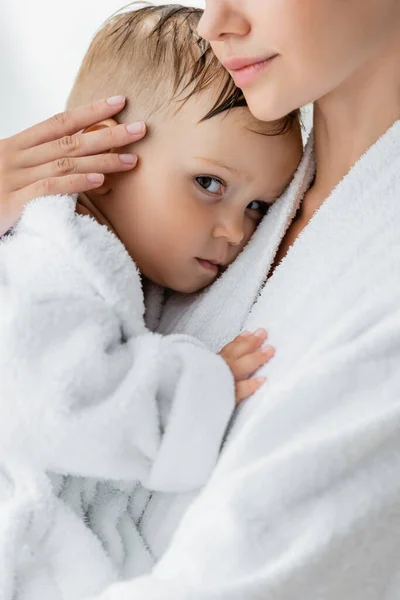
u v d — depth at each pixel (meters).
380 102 0.88
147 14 1.03
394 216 0.82
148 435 0.82
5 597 0.78
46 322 0.83
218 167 0.93
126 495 0.87
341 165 0.92
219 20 0.80
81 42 1.62
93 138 0.95
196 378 0.83
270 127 0.93
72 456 0.81
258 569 0.66
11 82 1.64
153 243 0.97
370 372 0.73
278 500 0.67
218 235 0.95
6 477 0.84
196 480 0.82
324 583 0.67
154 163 0.95
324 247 0.86
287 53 0.79
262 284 0.94
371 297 0.78
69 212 0.89
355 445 0.68
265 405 0.74
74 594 0.80
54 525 0.82
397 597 0.72
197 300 0.99
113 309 0.88
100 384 0.82
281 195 0.97
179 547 0.70
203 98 0.93
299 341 0.82
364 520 0.68
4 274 0.87
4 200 0.92
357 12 0.78
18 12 1.62
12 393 0.80
